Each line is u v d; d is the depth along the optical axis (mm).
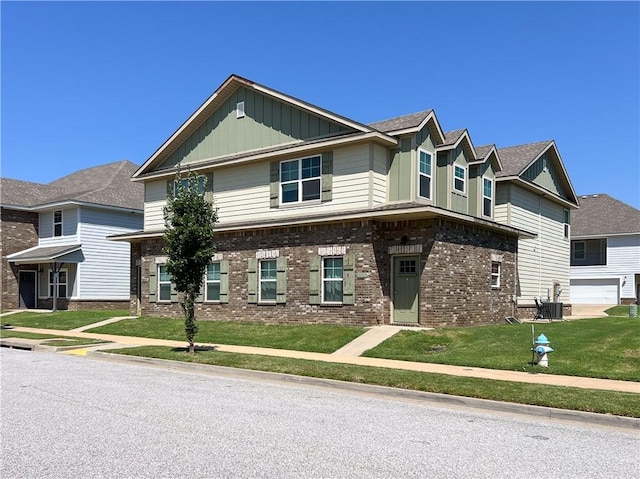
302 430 7746
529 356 14070
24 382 11656
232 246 22172
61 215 33562
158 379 12258
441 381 11078
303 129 20984
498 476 5930
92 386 11219
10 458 6363
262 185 21938
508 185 25453
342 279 19156
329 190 19781
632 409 8758
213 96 23375
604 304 40906
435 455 6652
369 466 6164
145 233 25344
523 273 26875
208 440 7156
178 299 24219
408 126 18953
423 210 17219
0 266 33125
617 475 6023
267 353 15602
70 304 32500
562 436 7742
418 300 18609
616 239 40781
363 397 10500
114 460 6289
